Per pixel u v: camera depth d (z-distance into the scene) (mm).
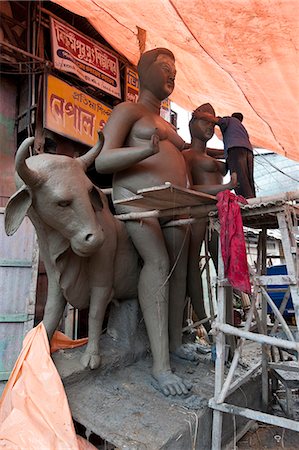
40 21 4406
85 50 4777
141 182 2666
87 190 2244
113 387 2449
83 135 4652
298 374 3115
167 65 2943
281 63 3570
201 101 5422
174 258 2924
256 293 2326
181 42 3531
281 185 9312
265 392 2938
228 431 2457
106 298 2631
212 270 6977
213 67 4062
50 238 2365
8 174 4520
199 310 3359
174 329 3064
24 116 4508
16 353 3650
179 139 3098
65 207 2123
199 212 2408
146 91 3008
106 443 2381
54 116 4309
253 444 2533
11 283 3680
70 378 2324
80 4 3537
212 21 2943
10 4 4488
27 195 2121
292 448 2488
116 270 2738
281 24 2879
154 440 1928
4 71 4379
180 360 3012
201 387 2570
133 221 2664
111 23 3990
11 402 2121
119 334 2859
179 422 2109
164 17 3074
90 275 2578
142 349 2887
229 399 2502
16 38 4402
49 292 2545
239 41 3242
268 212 2146
